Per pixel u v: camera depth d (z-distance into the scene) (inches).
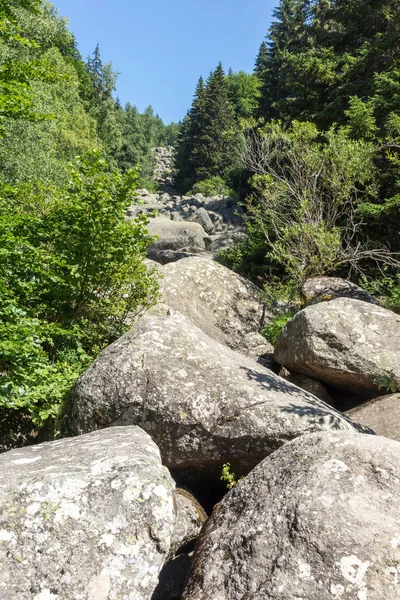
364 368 247.8
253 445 166.1
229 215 1216.8
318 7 1085.8
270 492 114.3
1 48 550.0
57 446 127.6
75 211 239.3
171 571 134.9
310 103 713.6
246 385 180.7
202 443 168.2
